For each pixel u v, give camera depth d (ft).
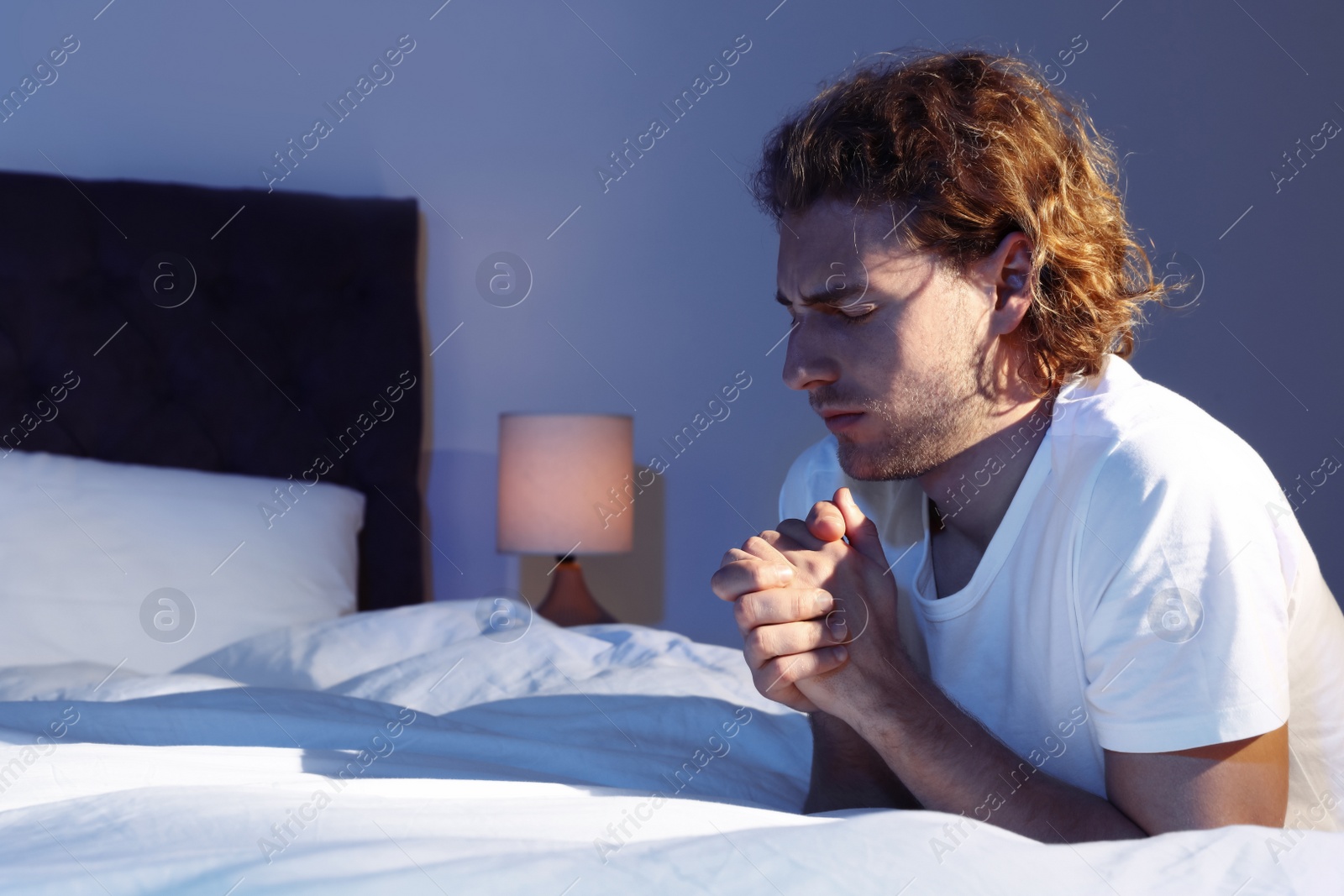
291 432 8.29
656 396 9.36
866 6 9.55
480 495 9.12
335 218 8.58
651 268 9.35
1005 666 3.05
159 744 3.23
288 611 6.86
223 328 8.17
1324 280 9.53
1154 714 2.52
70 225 7.80
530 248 9.20
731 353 9.46
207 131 8.51
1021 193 2.99
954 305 2.95
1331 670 2.93
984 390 3.03
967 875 1.83
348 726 3.39
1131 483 2.66
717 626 9.42
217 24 8.52
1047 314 3.08
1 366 7.53
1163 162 9.45
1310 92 9.61
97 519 6.55
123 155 8.30
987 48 9.49
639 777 3.34
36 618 6.04
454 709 4.82
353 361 8.52
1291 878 1.94
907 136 2.94
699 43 9.40
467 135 9.09
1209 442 2.78
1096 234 3.32
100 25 8.23
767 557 2.88
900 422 2.99
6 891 1.66
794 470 3.97
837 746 3.20
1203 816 2.48
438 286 9.07
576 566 8.59
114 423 7.82
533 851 1.85
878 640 2.81
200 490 7.18
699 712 4.18
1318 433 9.45
